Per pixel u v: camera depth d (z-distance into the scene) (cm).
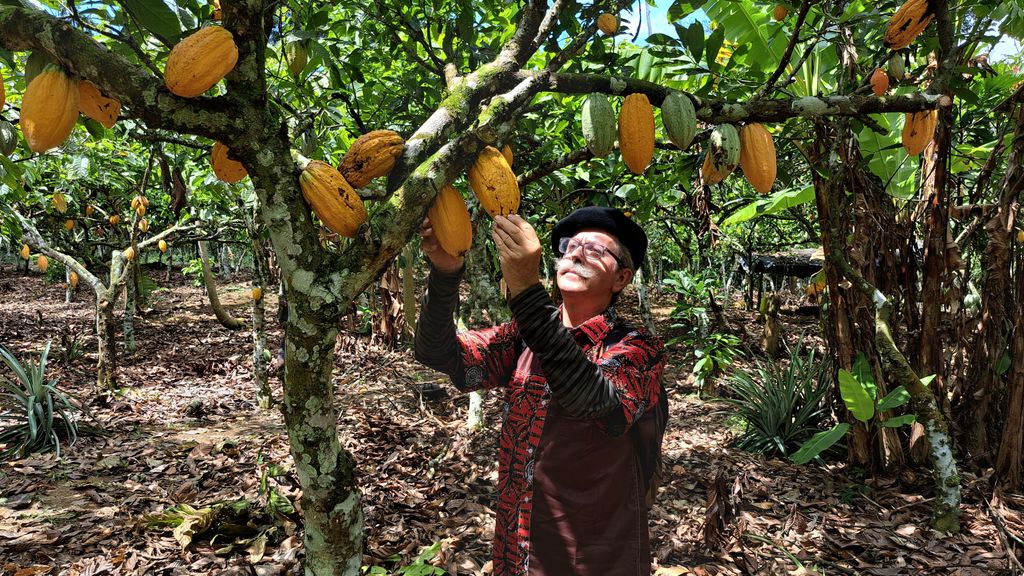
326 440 144
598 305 186
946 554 377
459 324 598
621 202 456
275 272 1324
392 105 365
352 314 1080
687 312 803
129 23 192
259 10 120
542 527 169
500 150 147
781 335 1286
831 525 414
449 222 140
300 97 294
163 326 1386
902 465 499
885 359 412
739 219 589
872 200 481
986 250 479
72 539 379
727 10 425
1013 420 459
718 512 340
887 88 203
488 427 598
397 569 340
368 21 327
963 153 516
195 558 355
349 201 128
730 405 726
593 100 149
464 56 311
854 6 317
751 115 153
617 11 206
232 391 820
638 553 169
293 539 370
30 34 113
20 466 508
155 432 618
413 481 474
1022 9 333
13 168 226
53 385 590
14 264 3056
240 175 152
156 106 116
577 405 148
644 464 177
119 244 1110
